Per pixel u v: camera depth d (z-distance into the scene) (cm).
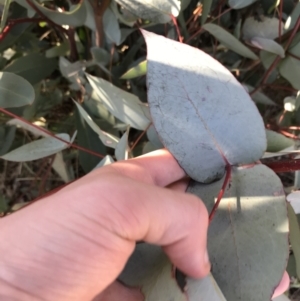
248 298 17
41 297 16
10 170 43
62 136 26
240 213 19
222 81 19
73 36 34
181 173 23
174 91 18
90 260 16
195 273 17
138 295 19
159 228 17
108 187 16
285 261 17
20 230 16
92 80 28
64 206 16
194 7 35
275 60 31
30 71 34
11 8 33
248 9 35
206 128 19
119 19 32
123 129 33
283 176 41
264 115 41
